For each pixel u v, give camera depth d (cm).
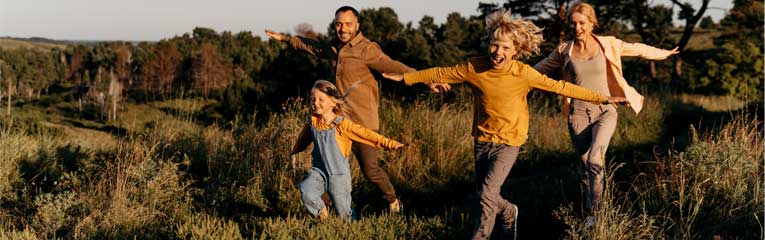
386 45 3709
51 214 465
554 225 473
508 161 411
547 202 526
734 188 452
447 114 795
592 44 474
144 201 508
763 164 503
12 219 496
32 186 586
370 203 553
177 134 690
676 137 935
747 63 2984
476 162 432
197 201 553
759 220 407
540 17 2783
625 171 611
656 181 495
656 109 1120
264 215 520
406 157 659
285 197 541
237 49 7762
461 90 877
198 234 399
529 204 530
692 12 3180
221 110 2439
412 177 633
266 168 593
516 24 387
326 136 448
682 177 475
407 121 743
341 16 482
